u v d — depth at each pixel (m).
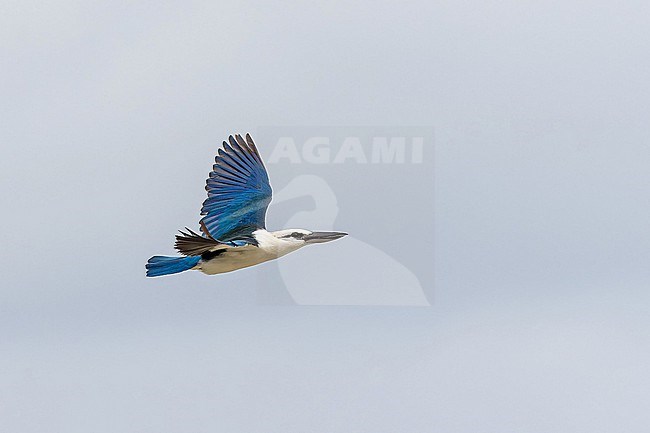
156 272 10.51
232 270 10.77
